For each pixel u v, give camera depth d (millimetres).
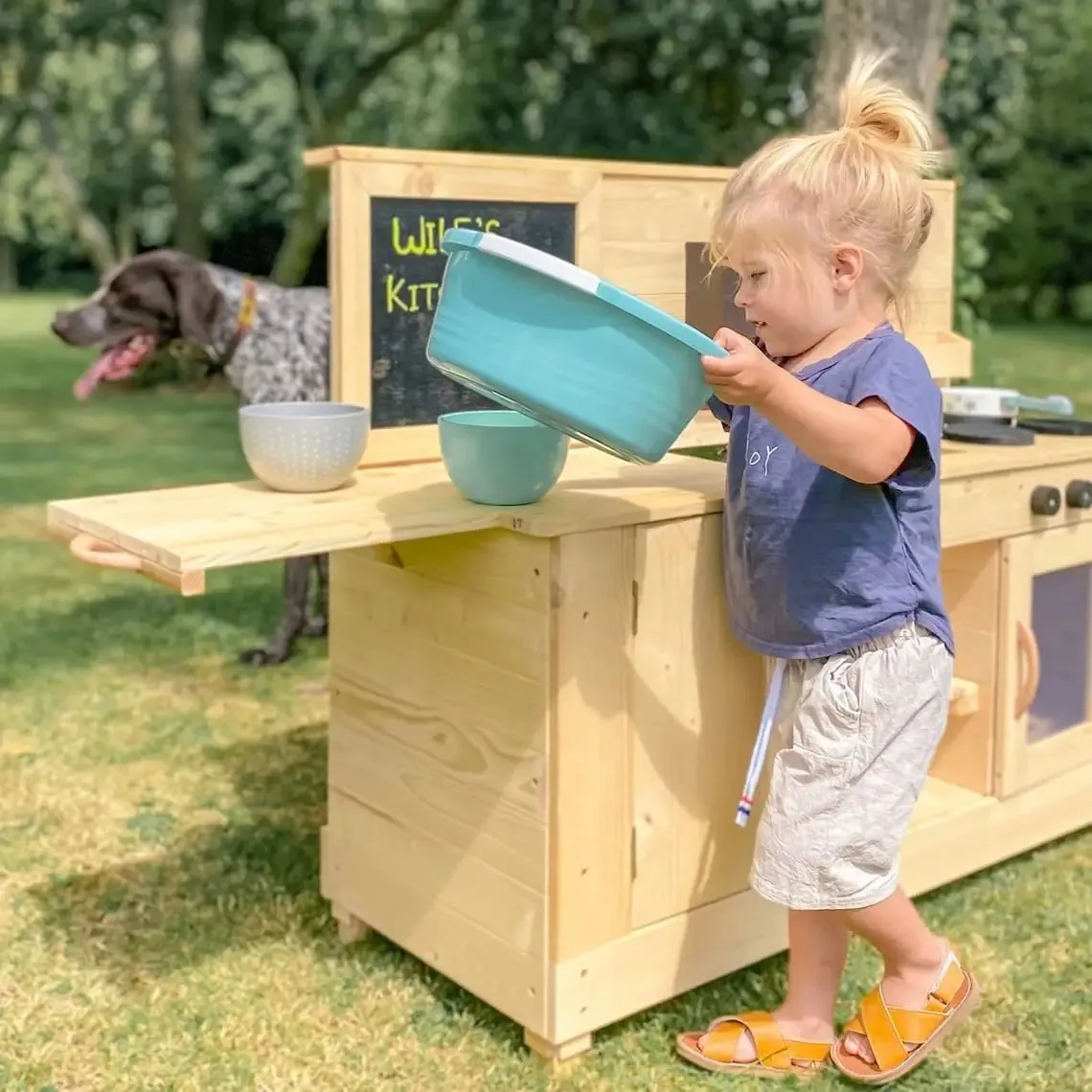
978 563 2594
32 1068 2047
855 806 1937
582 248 2473
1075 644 2805
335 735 2414
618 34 10695
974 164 9969
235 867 2730
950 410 2840
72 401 10406
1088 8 17672
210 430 8930
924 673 1938
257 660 4055
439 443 2262
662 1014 2211
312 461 2076
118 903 2568
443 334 1746
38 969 2332
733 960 2252
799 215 1847
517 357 1702
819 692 1945
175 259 3873
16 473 7184
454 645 2125
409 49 12320
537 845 2018
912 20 3568
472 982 2174
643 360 1712
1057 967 2354
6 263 28891
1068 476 2643
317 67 14305
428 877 2236
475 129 12422
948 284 3109
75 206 14195
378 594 2268
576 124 11266
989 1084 2020
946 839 2543
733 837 2223
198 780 3172
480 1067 2064
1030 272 18484
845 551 1907
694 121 11016
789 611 1952
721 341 1725
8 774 3176
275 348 3834
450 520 1936
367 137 15539
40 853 2771
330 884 2471
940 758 2707
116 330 3865
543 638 1961
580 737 2000
